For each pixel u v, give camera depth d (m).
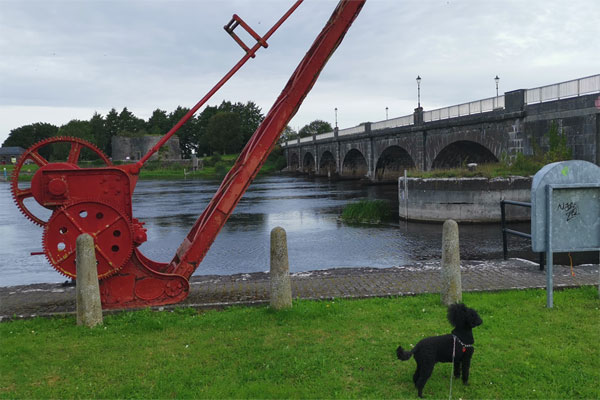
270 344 7.31
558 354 6.60
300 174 110.81
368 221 31.98
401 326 7.97
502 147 34.09
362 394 5.68
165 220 34.78
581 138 27.39
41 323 8.78
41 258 22.75
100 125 166.75
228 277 13.12
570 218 8.78
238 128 155.25
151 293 9.55
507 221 29.12
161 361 6.79
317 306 9.16
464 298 9.55
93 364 6.77
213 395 5.69
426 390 5.75
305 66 10.28
